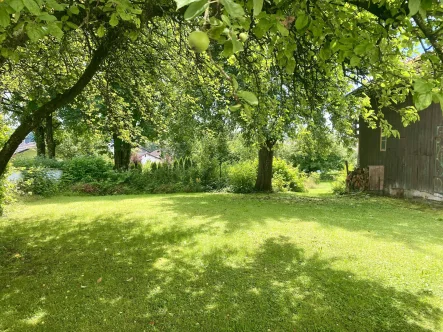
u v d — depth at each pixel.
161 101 6.61
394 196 11.23
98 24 3.23
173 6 2.87
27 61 4.82
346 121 6.19
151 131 13.77
